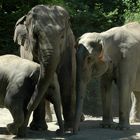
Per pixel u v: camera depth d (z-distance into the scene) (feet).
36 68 33.12
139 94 44.04
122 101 37.99
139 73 39.34
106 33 38.37
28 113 32.63
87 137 33.81
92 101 57.62
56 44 32.22
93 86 58.13
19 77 32.68
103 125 39.01
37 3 67.46
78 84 35.17
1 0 66.39
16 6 67.77
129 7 83.76
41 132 35.86
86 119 46.06
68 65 36.40
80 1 88.02
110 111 39.40
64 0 77.30
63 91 36.58
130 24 40.42
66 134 34.73
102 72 36.32
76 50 36.11
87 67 35.29
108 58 37.29
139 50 38.83
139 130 37.83
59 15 33.63
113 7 89.20
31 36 33.45
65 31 34.40
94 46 35.47
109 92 39.29
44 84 31.89
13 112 32.53
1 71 33.22
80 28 77.41
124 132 36.58
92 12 82.89
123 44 38.22
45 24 32.55
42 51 31.99
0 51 67.10
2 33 66.80
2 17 66.23
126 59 38.01
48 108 43.60
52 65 31.81
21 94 32.55
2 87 33.12
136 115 44.75
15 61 33.58
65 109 36.78
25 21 35.83
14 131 33.17
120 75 38.09
